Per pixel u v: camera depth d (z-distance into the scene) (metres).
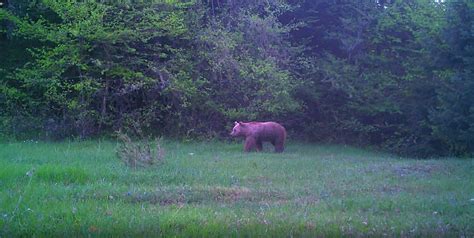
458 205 9.34
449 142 20.45
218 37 21.83
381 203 9.43
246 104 22.34
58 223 7.74
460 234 7.50
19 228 7.45
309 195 10.32
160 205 9.31
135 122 20.58
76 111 20.58
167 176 11.90
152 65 21.27
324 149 21.62
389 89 23.97
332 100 25.19
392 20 24.39
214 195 10.13
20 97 21.12
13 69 22.73
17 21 20.89
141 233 7.34
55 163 13.54
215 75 21.97
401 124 23.52
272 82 21.88
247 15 23.05
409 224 7.90
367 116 24.77
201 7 22.78
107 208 8.77
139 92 21.78
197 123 22.08
